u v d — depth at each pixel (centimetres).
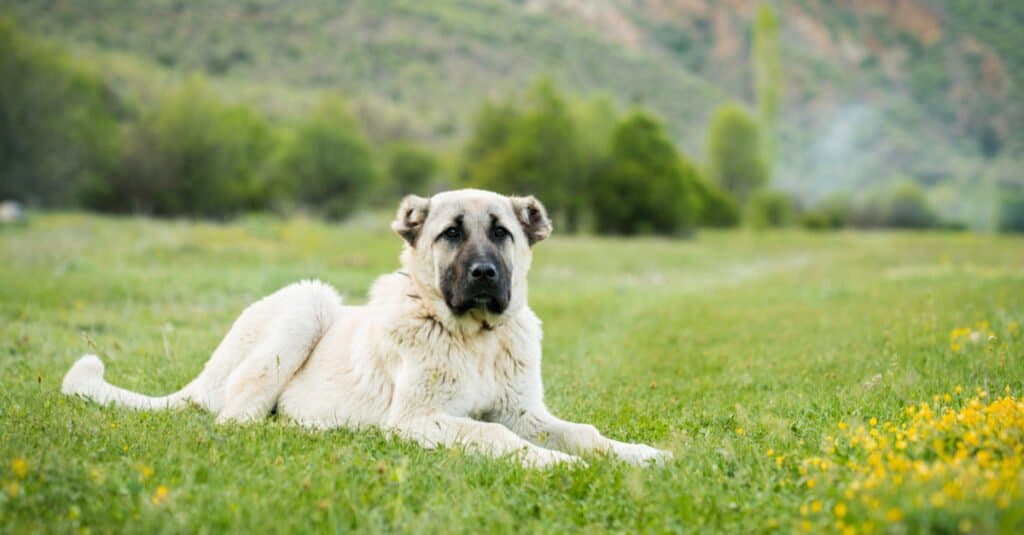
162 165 6750
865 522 348
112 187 6788
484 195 643
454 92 15375
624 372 916
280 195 7300
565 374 920
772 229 8606
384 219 7106
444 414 589
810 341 1027
